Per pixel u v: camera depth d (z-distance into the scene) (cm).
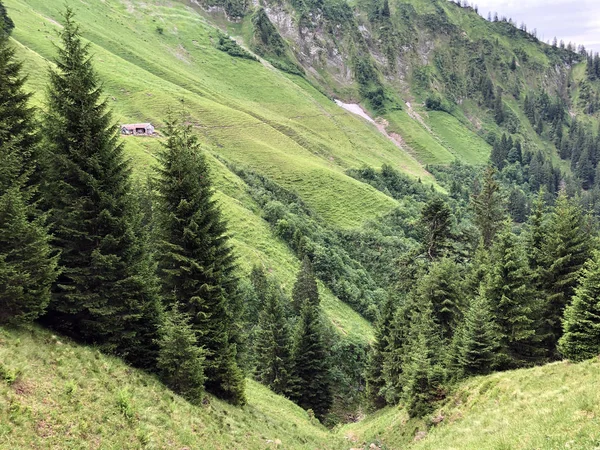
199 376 2225
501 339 3038
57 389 1526
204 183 2692
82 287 2009
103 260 1988
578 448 1377
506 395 2358
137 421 1666
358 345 6569
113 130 2158
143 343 2250
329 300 7756
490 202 4991
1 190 1723
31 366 1547
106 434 1492
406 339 4025
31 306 1727
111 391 1738
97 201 2092
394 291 5259
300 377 4919
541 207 3728
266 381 4809
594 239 3478
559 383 2192
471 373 2870
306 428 3522
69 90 2070
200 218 2589
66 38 2062
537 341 3083
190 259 2511
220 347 2655
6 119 1903
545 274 3438
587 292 2505
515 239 3177
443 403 2792
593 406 1648
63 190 2014
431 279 3747
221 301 2647
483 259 4100
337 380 5841
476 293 3894
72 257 2011
